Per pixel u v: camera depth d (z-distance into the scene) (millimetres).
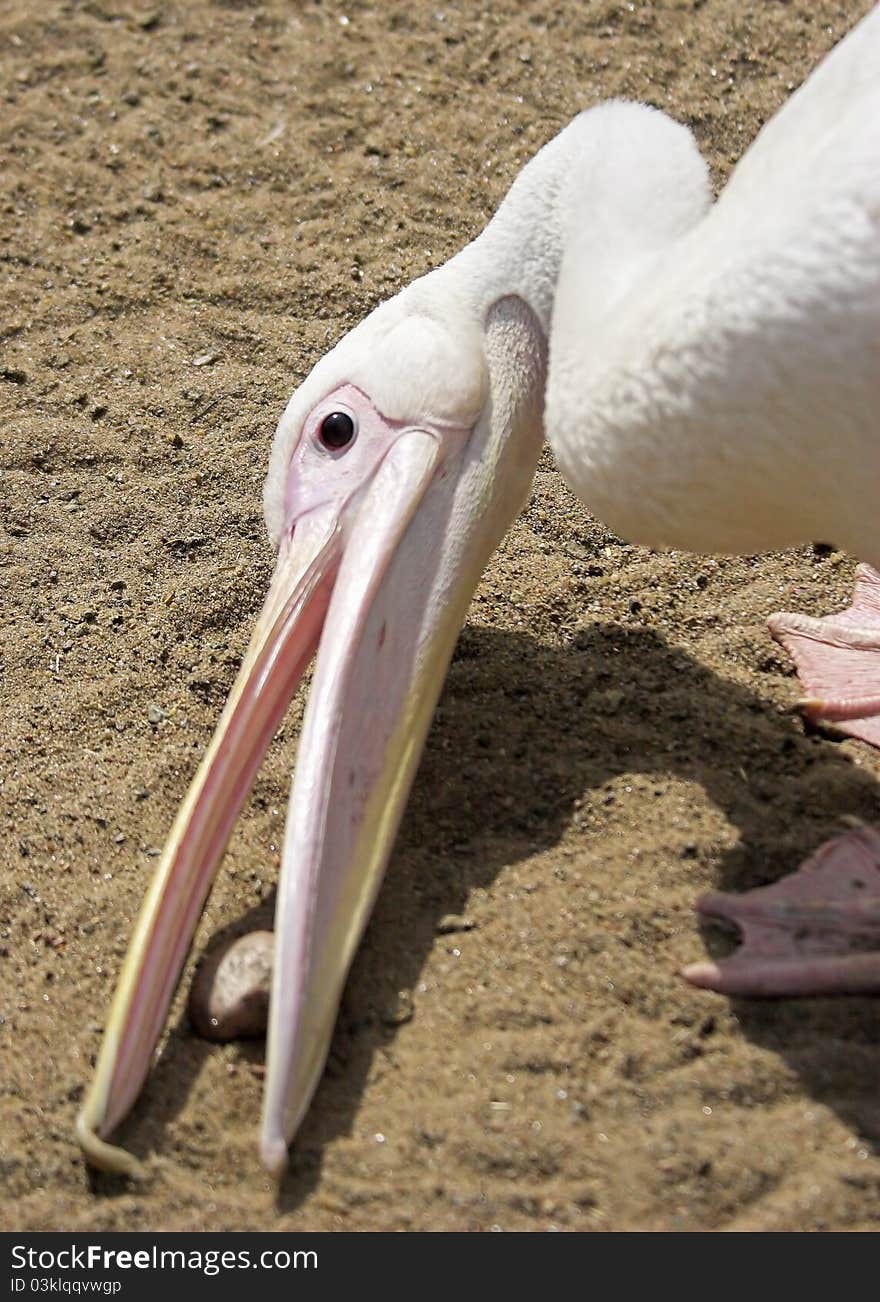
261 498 4691
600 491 3502
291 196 5824
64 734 4020
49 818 3789
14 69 6414
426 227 5645
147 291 5477
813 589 4359
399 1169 3008
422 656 3561
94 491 4766
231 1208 2994
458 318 3787
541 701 3955
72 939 3504
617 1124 3045
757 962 3260
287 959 3045
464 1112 3070
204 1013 3238
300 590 3627
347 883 3285
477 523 3691
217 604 4352
